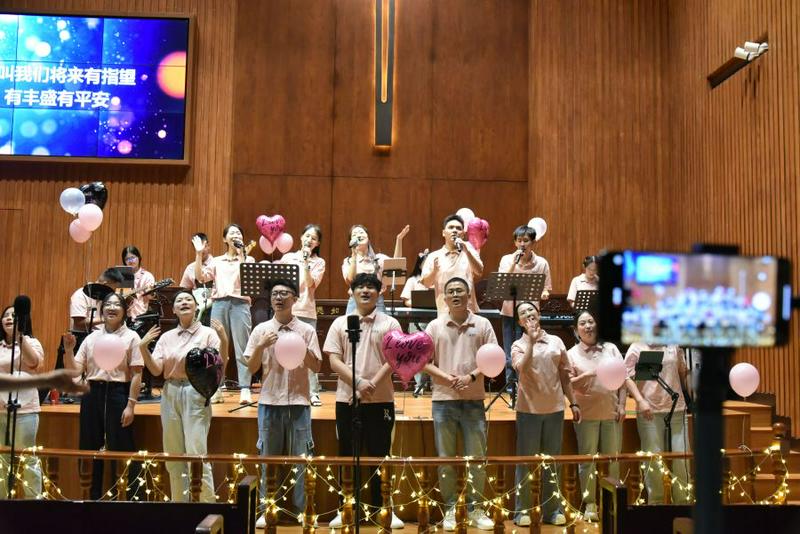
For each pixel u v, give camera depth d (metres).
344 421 5.35
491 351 5.11
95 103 9.63
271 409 5.41
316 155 9.98
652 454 4.90
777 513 3.22
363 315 5.52
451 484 5.47
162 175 9.73
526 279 6.09
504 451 6.06
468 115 10.12
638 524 3.41
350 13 10.14
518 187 10.07
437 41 10.18
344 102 10.05
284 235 8.23
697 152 9.29
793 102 7.30
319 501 5.79
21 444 5.61
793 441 7.00
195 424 5.43
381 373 5.26
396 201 9.98
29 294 9.44
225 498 5.90
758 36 7.97
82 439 5.64
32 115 9.58
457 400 5.43
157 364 5.50
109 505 3.33
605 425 5.81
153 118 9.67
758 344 1.17
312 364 5.54
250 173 9.91
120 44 9.72
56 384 2.04
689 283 1.17
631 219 9.94
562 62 10.09
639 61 10.12
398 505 5.84
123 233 9.61
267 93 10.02
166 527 3.34
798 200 7.18
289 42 10.08
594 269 7.81
